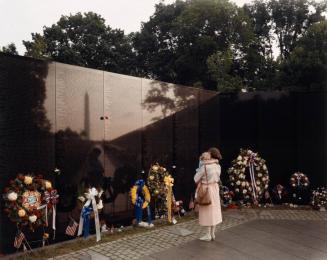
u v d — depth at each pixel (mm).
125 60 37594
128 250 6266
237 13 30766
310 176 10516
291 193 10602
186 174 9750
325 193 9914
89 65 35812
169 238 6996
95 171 7336
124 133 7992
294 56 26203
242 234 7277
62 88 6734
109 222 7652
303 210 9750
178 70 32344
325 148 10375
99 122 7426
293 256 5961
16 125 6062
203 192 6629
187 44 32406
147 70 37938
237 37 30656
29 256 5895
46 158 6484
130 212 8062
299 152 10625
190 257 5898
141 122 8422
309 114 10531
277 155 10758
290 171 10703
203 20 31312
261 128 10836
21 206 5656
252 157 10016
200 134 10266
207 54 30266
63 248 6359
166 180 8172
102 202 7445
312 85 24875
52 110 6578
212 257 5898
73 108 6926
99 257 5828
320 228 7797
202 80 30781
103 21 38219
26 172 6195
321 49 26031
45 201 6035
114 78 7762
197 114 10180
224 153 10961
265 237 7078
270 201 10672
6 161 5941
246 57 30359
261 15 34438
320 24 26594
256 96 10883
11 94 5996
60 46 34125
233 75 30734
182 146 9641
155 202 8445
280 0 33562
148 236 7137
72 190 6891
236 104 10961
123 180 7949
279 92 10781
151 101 8703
